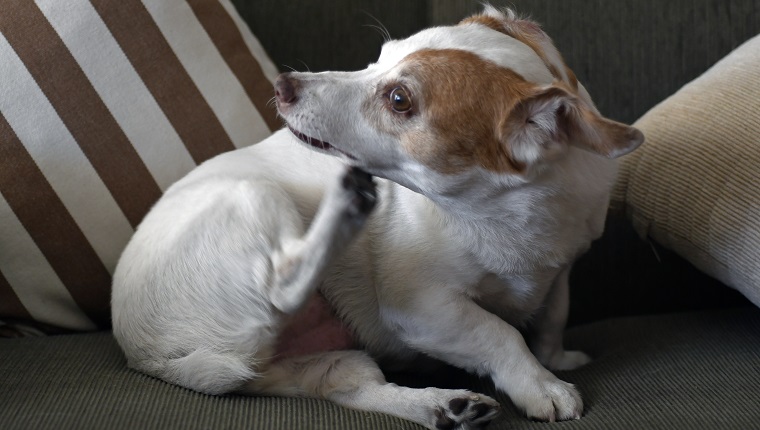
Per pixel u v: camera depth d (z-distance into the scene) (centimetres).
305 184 169
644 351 171
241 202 154
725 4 213
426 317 158
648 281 214
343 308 169
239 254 151
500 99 141
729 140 169
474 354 157
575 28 212
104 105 184
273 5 213
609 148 132
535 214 151
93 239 181
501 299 168
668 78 214
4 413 134
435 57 144
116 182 183
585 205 156
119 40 188
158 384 151
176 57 192
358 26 212
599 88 214
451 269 158
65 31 184
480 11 211
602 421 141
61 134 180
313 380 157
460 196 149
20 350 165
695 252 172
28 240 176
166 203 165
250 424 134
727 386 149
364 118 147
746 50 190
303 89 149
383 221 163
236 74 197
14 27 181
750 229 157
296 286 148
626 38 213
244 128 194
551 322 175
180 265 154
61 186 179
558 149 142
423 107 143
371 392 152
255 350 152
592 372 165
